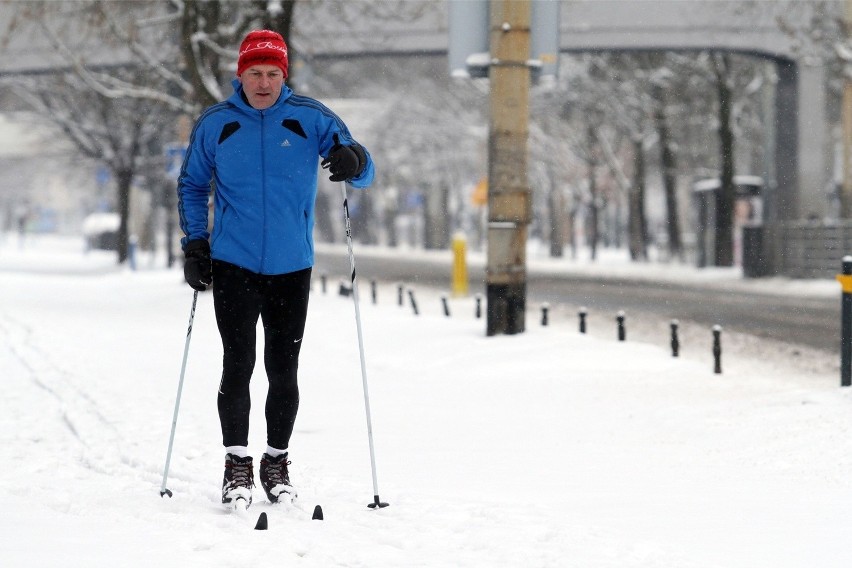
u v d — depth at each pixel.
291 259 19.36
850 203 123.31
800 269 118.19
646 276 123.19
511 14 51.50
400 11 109.31
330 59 128.12
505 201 50.97
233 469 18.89
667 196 169.00
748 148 177.38
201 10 91.19
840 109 157.00
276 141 19.17
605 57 169.88
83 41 101.50
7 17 134.62
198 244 19.53
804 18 123.00
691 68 159.88
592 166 182.38
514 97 51.22
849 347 33.75
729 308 77.50
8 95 181.88
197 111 92.00
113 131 155.38
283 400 19.52
